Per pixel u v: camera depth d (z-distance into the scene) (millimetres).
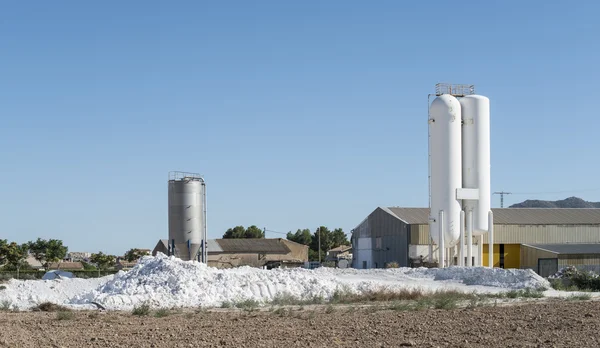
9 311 32312
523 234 78812
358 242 85875
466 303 36094
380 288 42562
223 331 22500
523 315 27375
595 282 52344
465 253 63312
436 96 63812
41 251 95250
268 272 44500
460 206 60719
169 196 58125
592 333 21156
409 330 22547
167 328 23484
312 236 147875
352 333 21812
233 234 133500
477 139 61812
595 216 84625
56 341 19719
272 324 24812
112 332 22234
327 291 40875
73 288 45281
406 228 75000
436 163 61062
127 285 40000
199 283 39844
